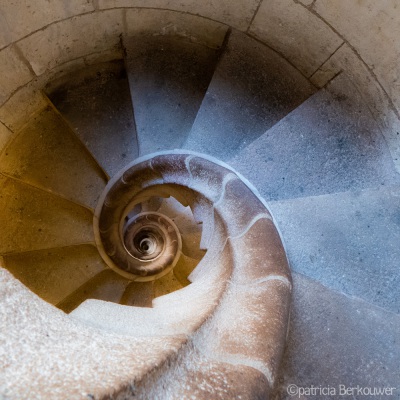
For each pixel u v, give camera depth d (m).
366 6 2.93
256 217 2.88
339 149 3.53
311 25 3.40
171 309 1.98
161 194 4.64
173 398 1.14
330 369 2.45
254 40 3.89
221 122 3.92
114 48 4.28
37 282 4.89
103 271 5.27
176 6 3.85
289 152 3.60
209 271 2.75
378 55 3.09
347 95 3.51
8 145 4.36
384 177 3.37
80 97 4.44
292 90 3.90
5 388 0.79
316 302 2.71
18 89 3.95
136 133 4.32
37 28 3.50
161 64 4.34
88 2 3.55
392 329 2.63
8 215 4.60
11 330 0.96
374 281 3.02
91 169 4.64
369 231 3.14
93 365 1.00
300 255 3.12
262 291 2.24
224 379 1.36
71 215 4.82
